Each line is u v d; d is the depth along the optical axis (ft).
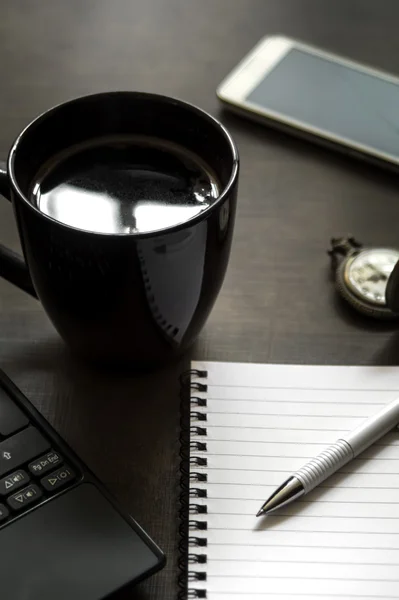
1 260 1.75
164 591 1.59
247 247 1.98
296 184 2.09
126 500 1.67
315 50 2.30
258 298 1.91
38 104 2.22
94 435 1.74
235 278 1.94
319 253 1.98
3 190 1.65
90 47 2.35
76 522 1.58
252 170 2.11
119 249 1.56
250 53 2.30
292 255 1.97
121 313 1.65
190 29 2.40
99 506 1.60
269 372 1.78
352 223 2.02
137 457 1.71
